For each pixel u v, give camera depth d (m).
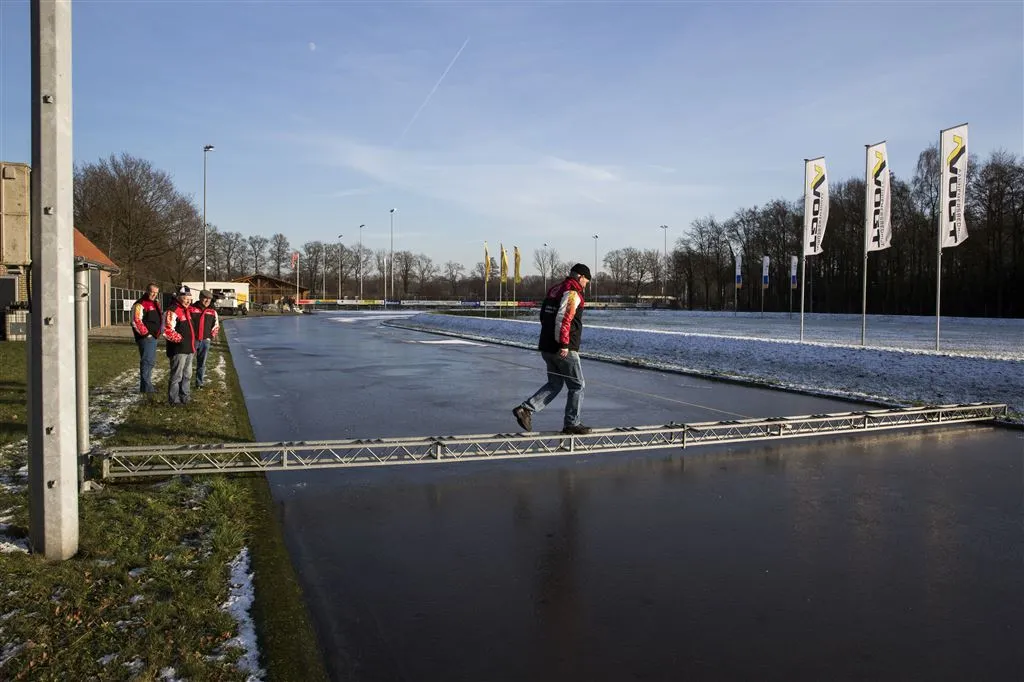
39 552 4.13
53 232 4.06
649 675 3.12
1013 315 58.31
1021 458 7.83
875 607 3.89
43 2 3.98
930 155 67.62
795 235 87.56
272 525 5.07
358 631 3.52
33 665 2.96
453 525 5.27
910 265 70.19
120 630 3.31
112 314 35.56
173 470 6.10
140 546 4.43
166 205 53.56
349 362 18.56
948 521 5.48
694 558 4.62
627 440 8.52
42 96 4.02
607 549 4.78
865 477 6.91
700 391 13.68
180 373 9.87
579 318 7.31
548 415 10.43
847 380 14.22
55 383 4.09
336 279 123.44
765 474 7.02
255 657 3.14
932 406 10.73
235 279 92.81
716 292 105.25
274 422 9.38
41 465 4.08
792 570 4.43
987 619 3.75
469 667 3.18
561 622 3.65
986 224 60.62
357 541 4.89
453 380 14.54
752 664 3.24
